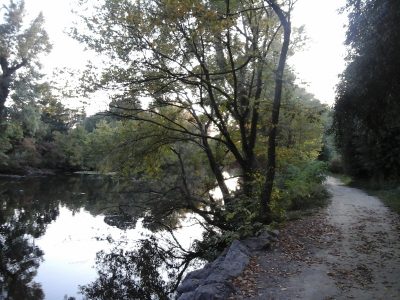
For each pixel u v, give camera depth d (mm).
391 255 8477
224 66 13844
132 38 11852
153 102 13555
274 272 7656
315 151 23453
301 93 22391
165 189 17688
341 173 38938
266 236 9992
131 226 19469
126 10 11484
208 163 17984
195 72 13391
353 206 16172
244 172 13656
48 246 15461
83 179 49844
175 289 10719
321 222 12586
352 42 9320
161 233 17688
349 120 11523
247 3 12445
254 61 12633
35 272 12211
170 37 11828
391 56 8117
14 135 45562
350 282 6895
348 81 10562
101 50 12023
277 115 11797
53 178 49031
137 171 15375
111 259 13773
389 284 6699
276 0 11781
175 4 9414
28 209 24219
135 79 12180
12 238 16578
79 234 17641
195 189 18203
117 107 12781
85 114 12719
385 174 24031
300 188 15898
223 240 11875
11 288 10719
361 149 24906
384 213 14172
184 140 14766
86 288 10820
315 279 7152
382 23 7789
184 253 14383
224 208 14031
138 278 11664
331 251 9039
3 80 39188
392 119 10219
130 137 14516
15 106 41844
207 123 16266
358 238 10203
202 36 11664
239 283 7082
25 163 53531
